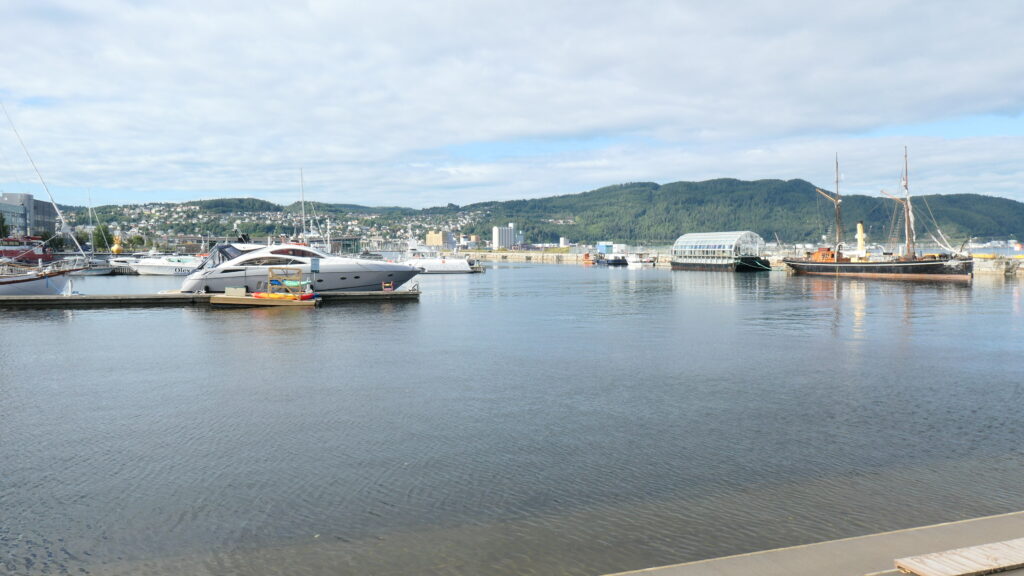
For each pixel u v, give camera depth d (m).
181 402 23.69
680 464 16.81
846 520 13.38
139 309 60.56
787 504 14.22
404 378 28.14
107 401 23.89
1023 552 10.06
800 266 138.62
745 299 75.44
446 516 13.69
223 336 42.09
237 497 14.73
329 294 68.94
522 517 13.62
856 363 31.91
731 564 10.40
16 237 116.94
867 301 70.94
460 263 168.75
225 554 12.11
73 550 12.30
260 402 23.66
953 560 9.77
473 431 19.86
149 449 18.19
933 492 14.88
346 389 25.86
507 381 27.48
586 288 101.06
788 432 19.69
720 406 23.02
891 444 18.47
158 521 13.51
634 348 37.09
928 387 26.20
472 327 47.66
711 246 179.62
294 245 71.50
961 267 107.19
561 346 37.84
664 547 12.23
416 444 18.58
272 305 62.56
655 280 125.81
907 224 126.88
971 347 37.00
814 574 9.97
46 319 52.41
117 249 196.62
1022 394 24.89
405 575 11.28
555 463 16.94
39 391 25.67
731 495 14.75
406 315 56.66
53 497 14.78
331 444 18.59
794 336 42.28
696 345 38.22
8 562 11.83
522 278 139.00
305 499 14.59
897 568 9.95
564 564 11.61
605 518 13.55
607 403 23.52
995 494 14.73
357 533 12.92
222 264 67.94
